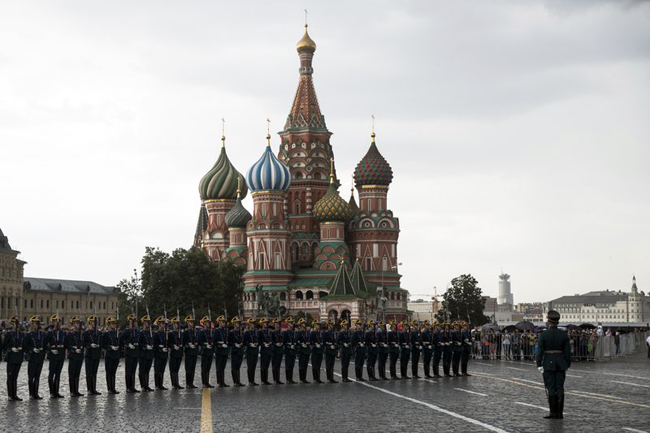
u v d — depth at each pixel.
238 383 47.25
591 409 31.05
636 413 29.67
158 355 44.00
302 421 27.98
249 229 195.62
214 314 157.50
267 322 48.78
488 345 81.69
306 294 195.12
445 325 53.12
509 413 29.86
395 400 35.28
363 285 190.62
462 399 35.56
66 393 42.84
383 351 50.94
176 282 159.25
